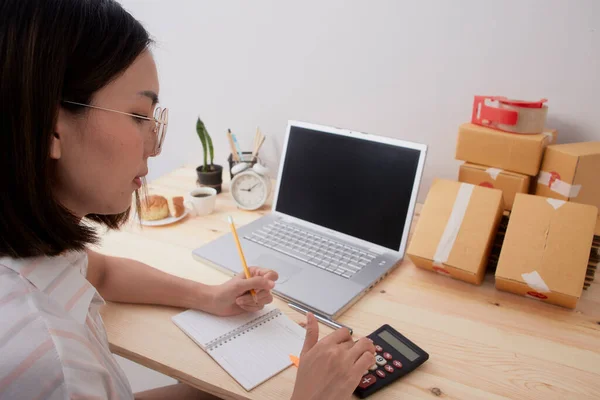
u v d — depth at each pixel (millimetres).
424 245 945
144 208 1168
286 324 806
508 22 1067
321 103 1368
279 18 1329
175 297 843
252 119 1501
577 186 928
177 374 705
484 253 898
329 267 967
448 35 1139
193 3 1439
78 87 506
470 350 747
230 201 1338
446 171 1263
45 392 468
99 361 547
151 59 592
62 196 582
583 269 822
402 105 1258
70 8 488
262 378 680
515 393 660
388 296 895
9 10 454
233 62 1456
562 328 798
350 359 614
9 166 489
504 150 998
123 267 871
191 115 1608
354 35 1248
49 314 513
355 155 1077
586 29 1000
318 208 1131
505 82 1117
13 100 462
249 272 865
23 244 530
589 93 1042
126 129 561
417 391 664
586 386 671
